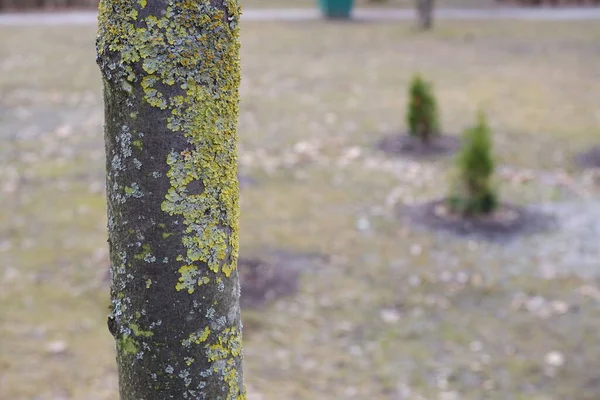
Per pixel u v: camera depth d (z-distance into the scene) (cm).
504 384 469
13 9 2667
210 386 117
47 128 1098
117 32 108
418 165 951
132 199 112
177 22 108
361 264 648
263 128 1123
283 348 508
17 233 698
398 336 531
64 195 808
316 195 827
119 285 116
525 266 648
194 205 113
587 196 827
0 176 866
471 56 1809
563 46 1947
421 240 704
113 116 112
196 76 110
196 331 115
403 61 1742
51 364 479
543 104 1285
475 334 534
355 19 2588
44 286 590
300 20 2530
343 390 460
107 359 490
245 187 844
